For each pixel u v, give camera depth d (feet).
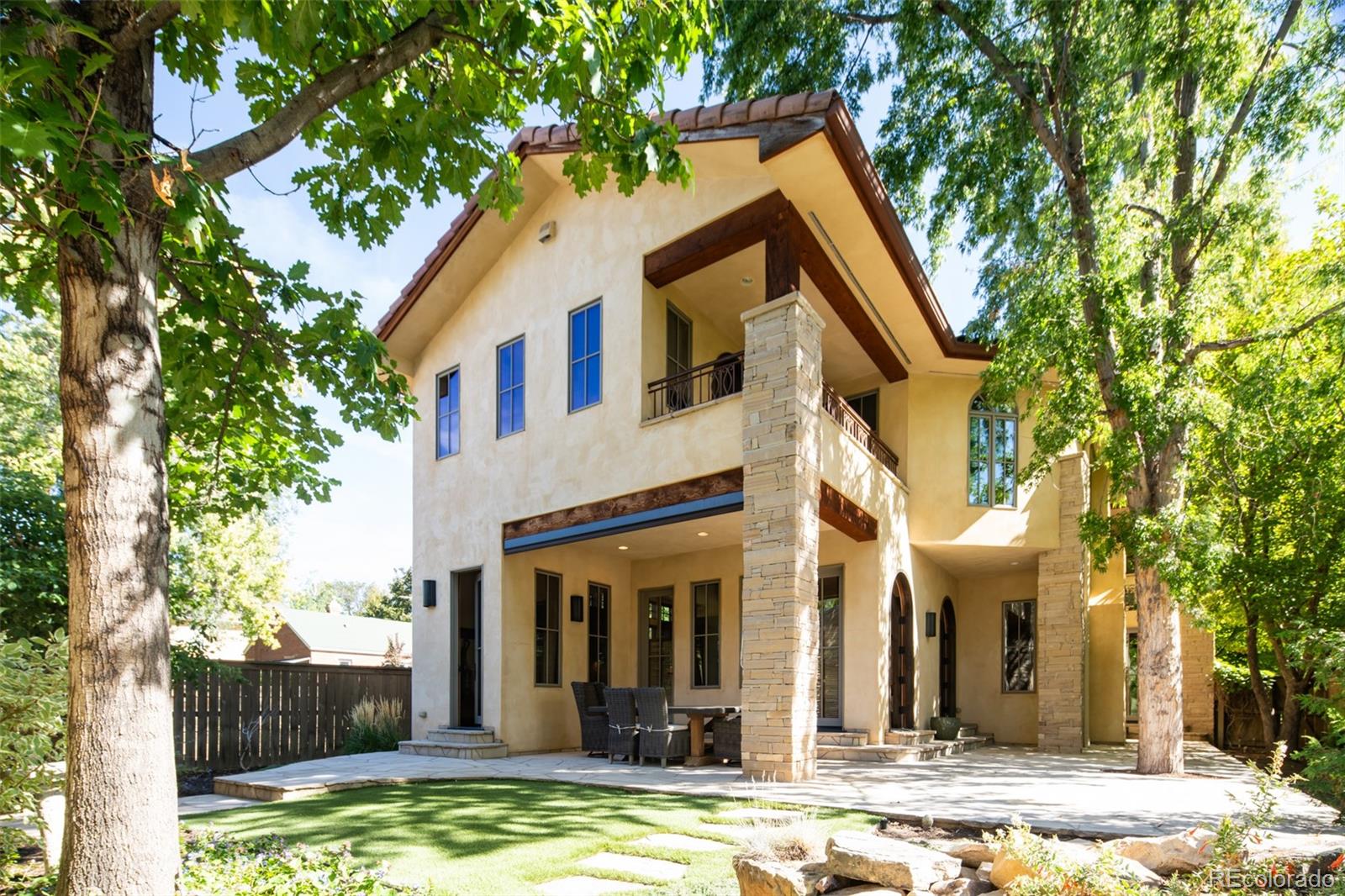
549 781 29.50
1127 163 40.22
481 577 43.37
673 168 18.26
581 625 46.44
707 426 34.01
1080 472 47.34
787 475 30.60
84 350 12.53
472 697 45.73
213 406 19.95
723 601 45.83
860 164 30.50
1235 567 40.11
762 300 42.24
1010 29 39.65
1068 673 45.96
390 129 18.74
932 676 48.01
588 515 38.70
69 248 12.55
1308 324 35.27
